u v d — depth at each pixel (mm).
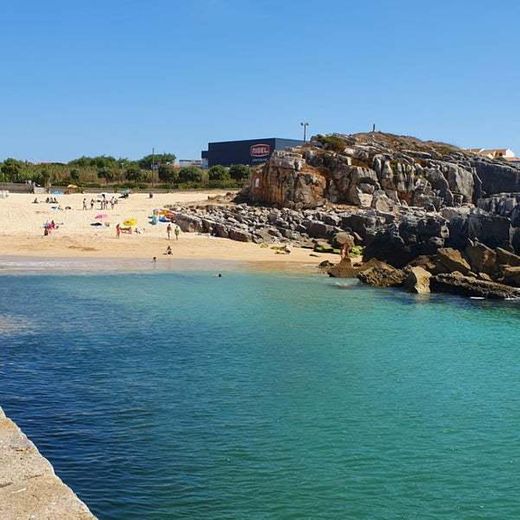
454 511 15664
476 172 95875
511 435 20438
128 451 18578
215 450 18781
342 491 16500
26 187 133500
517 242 54656
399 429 20719
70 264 59438
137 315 37750
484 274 52125
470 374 27125
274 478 17125
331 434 20156
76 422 20609
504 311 42188
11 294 43688
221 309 40344
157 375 25859
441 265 54031
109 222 86188
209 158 193875
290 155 96438
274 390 24344
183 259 65312
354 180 92000
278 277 55500
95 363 27359
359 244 77312
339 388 24797
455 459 18578
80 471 17266
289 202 93062
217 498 16000
